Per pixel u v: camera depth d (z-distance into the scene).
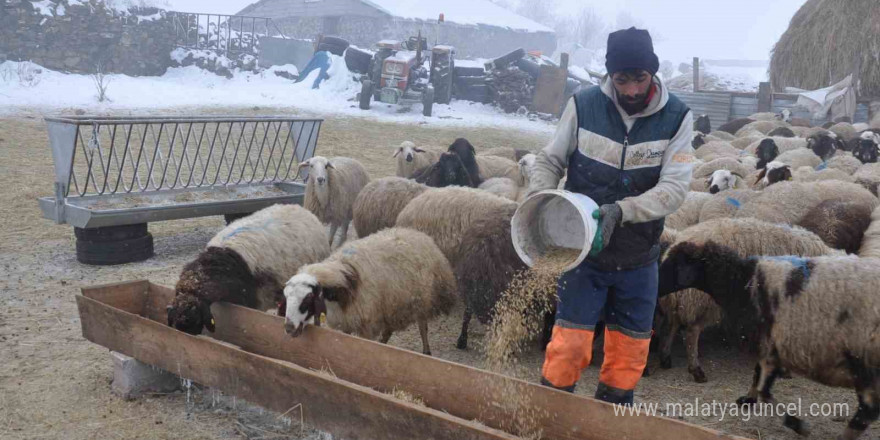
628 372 3.80
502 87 27.78
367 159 15.81
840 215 6.48
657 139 3.52
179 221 10.13
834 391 5.10
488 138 21.14
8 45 24.06
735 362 5.72
